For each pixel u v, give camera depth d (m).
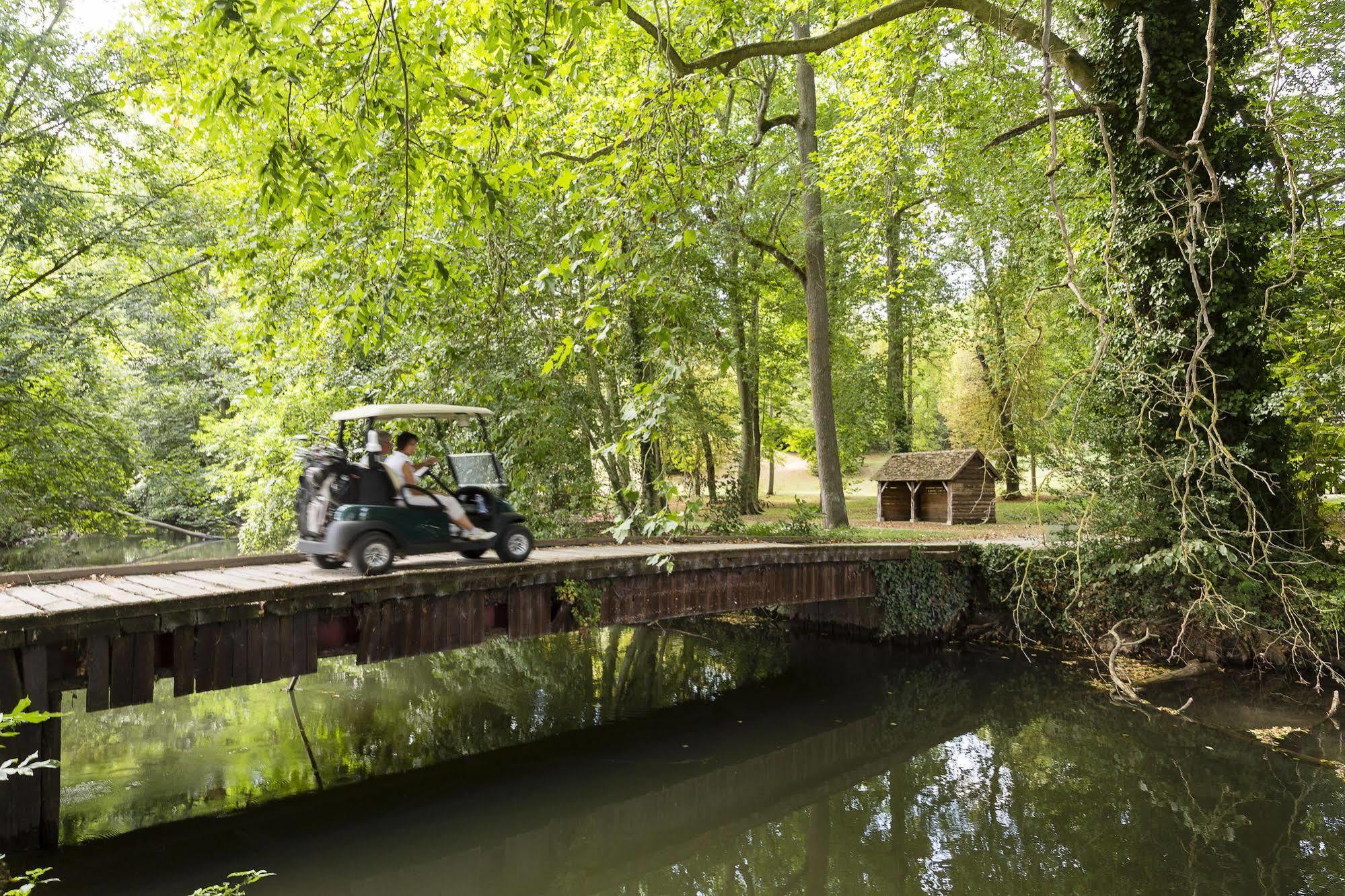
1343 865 6.19
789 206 19.25
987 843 6.86
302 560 9.83
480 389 12.18
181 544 26.64
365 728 9.77
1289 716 9.55
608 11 7.54
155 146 14.74
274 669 7.35
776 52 9.63
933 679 12.02
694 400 15.25
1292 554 10.63
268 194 5.08
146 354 17.16
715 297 15.97
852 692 11.56
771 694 11.59
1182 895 5.85
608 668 13.17
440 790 8.05
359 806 7.61
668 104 6.27
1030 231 16.61
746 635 15.46
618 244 6.14
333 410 14.90
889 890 6.12
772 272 19.83
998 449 10.21
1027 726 9.87
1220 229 6.01
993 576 13.65
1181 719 9.65
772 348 24.45
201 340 17.00
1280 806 7.27
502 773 8.56
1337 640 10.20
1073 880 6.12
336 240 8.26
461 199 5.63
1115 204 5.55
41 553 24.14
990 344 23.22
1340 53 10.97
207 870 6.20
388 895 6.04
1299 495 11.12
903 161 14.69
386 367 12.72
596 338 5.88
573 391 13.84
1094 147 12.11
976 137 14.96
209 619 6.92
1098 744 9.12
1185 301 10.70
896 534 17.66
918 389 36.09
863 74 13.24
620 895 6.16
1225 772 8.08
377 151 5.66
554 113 11.01
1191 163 10.65
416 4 5.32
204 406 20.91
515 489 12.91
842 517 18.62
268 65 4.57
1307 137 10.70
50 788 6.32
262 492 15.62
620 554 11.16
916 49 12.35
